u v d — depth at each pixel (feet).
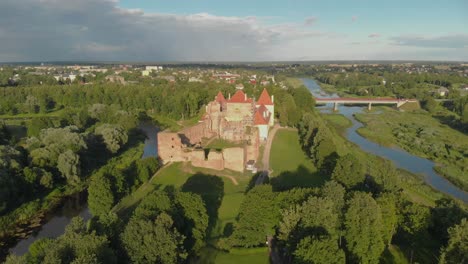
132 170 344.69
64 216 309.01
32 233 281.33
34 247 208.33
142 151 489.67
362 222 205.46
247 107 520.42
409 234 238.27
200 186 334.44
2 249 259.80
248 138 423.23
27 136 524.11
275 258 216.54
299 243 183.83
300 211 213.25
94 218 273.54
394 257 220.43
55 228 289.53
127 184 319.27
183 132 422.00
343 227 213.66
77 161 367.86
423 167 470.80
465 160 481.87
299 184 341.21
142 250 188.85
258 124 488.44
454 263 185.06
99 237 186.50
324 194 233.14
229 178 352.28
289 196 237.04
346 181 307.37
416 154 527.40
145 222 195.72
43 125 512.22
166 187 332.39
